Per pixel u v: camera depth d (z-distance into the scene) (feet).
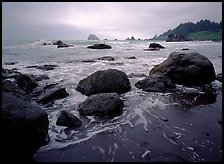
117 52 105.81
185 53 40.81
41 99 28.04
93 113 23.44
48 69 52.16
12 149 14.42
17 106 15.66
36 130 15.94
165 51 111.34
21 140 14.85
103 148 16.76
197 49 114.73
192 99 29.30
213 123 21.31
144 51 113.09
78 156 15.74
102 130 19.85
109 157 15.55
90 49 129.18
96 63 62.54
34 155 15.88
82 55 88.53
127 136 18.66
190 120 22.07
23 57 80.07
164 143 17.37
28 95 30.58
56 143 17.60
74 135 18.98
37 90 32.14
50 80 40.93
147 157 15.46
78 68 53.83
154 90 33.01
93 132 19.49
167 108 25.63
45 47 148.56
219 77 41.57
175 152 16.03
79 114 23.86
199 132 19.31
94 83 31.27
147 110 24.91
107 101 24.38
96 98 24.97
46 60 70.18
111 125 20.93
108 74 32.09
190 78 37.55
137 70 51.34
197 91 33.60
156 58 77.36
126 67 55.72
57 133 19.34
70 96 30.76
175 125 20.81
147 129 19.97
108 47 138.82
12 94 17.34
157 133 19.15
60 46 150.61
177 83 38.42
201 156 15.49
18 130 14.62
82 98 29.99
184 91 33.47
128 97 29.96
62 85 37.22
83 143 17.57
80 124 20.97
